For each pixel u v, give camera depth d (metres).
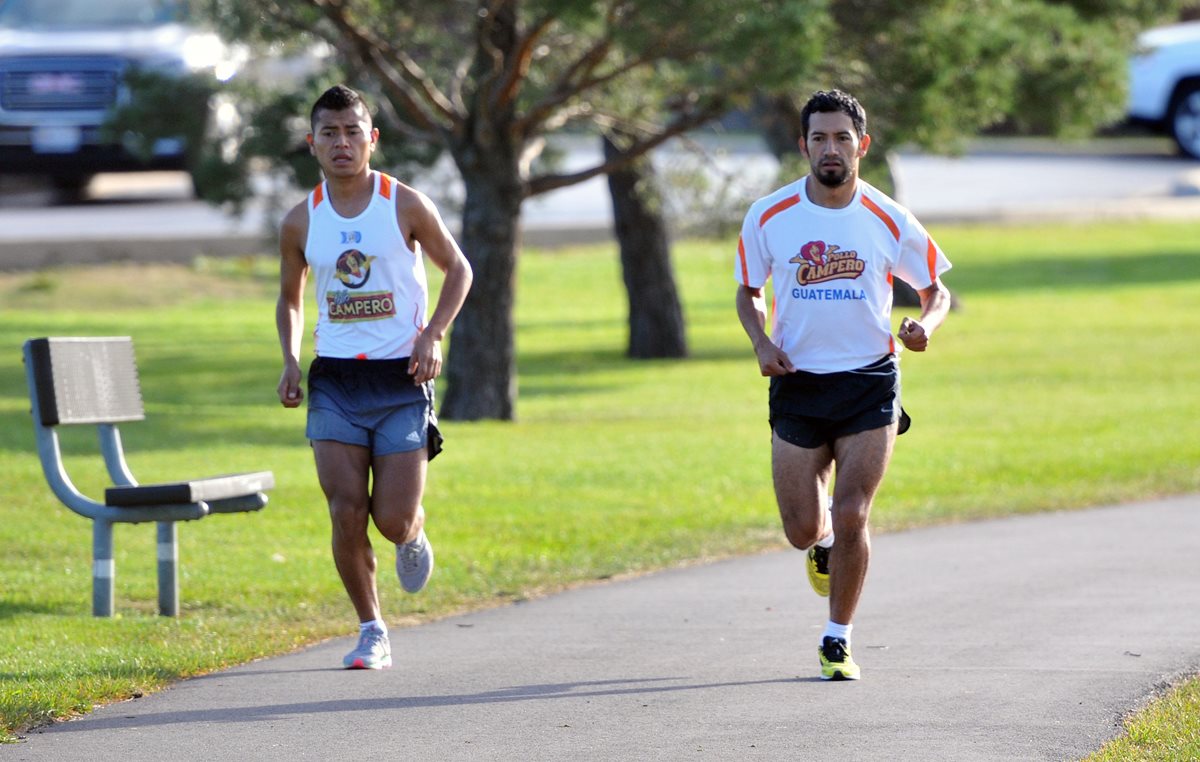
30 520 35.47
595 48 48.22
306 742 19.62
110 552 27.11
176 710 21.19
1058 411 55.44
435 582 30.11
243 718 20.77
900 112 49.72
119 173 94.69
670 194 58.97
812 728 19.88
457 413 54.50
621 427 53.03
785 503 22.50
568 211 122.19
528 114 51.47
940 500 39.66
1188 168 145.12
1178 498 39.19
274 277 95.06
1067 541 33.62
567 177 53.47
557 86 50.50
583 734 19.81
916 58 48.81
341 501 22.64
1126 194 130.62
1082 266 104.31
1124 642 24.19
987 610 26.81
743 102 47.28
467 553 33.03
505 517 37.03
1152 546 32.78
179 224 102.38
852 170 21.86
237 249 96.56
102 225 101.31
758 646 24.75
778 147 77.62
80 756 19.08
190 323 82.25
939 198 128.88
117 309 85.75
